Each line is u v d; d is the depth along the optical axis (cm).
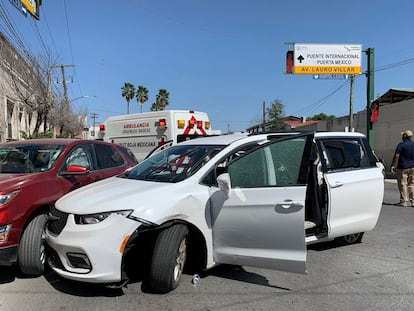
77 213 395
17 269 491
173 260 406
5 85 2214
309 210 531
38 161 554
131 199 400
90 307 381
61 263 404
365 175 559
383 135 2295
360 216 550
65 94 3158
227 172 429
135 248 452
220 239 432
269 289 429
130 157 769
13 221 437
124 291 418
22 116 2706
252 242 418
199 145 515
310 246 603
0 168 552
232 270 486
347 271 488
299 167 411
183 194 420
